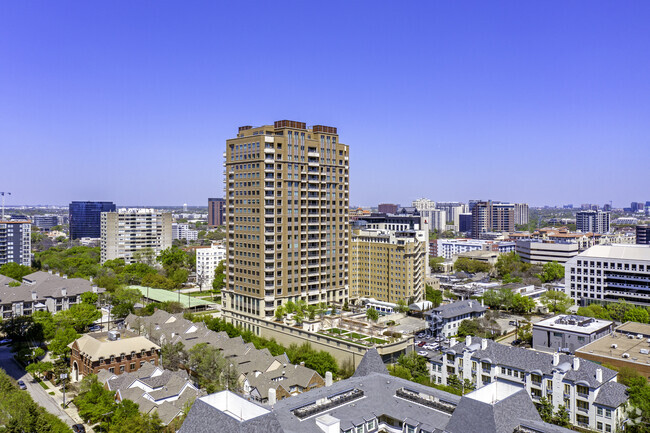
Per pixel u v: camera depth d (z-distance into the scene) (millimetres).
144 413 124875
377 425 96750
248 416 83125
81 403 134375
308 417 91812
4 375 142625
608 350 167875
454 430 83500
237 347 184625
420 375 161500
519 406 86500
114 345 167125
